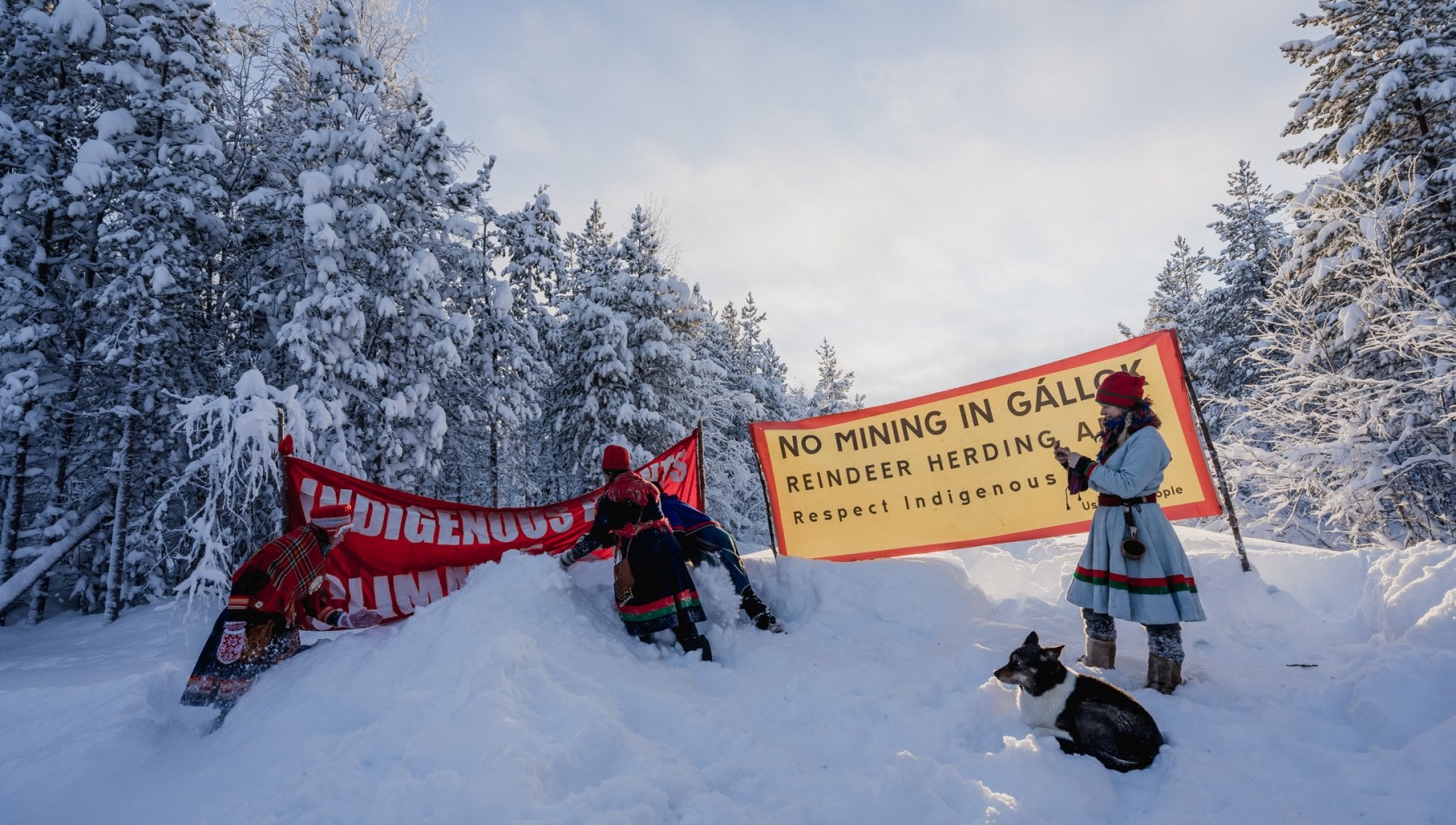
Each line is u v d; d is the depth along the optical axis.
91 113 10.80
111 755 3.30
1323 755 2.61
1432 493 9.80
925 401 5.24
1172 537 3.30
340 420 9.41
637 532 4.19
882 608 4.45
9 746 3.57
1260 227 20.28
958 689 3.35
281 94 12.36
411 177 11.28
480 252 13.49
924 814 2.36
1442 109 12.67
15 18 10.38
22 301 10.22
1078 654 3.75
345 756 2.91
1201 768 2.59
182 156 10.22
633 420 18.08
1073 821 2.35
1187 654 3.80
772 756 2.80
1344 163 13.15
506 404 14.20
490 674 3.11
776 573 5.09
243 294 11.25
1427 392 9.16
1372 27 13.48
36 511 11.43
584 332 18.48
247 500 6.59
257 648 3.95
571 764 2.59
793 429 5.59
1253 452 9.91
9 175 10.36
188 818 2.70
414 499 5.01
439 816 2.37
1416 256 11.56
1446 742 2.44
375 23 14.59
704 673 3.69
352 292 10.23
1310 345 11.05
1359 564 4.46
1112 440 3.47
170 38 10.43
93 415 9.73
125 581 9.67
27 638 8.66
